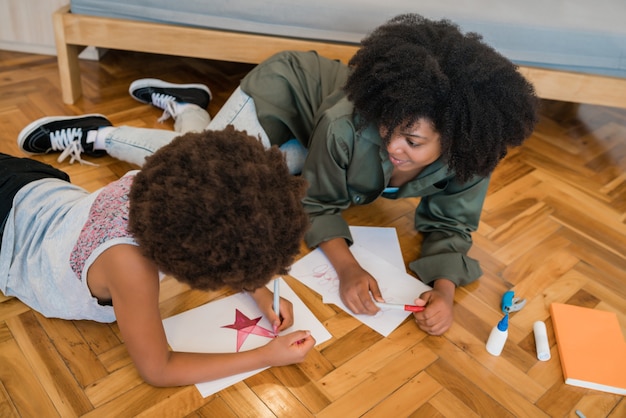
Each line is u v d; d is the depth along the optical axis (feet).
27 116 5.81
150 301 3.18
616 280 4.82
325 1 5.63
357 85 4.05
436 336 4.11
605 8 6.07
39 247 3.71
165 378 3.37
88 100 6.21
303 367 3.76
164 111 6.05
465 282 4.48
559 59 5.79
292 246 2.98
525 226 5.27
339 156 4.39
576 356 4.02
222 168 2.80
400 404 3.62
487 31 5.70
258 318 3.99
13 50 6.95
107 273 3.21
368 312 4.12
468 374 3.87
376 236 4.91
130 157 5.21
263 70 5.16
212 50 5.93
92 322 3.91
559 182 5.94
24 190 3.86
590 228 5.36
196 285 2.89
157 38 5.88
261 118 4.99
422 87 3.67
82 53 6.88
